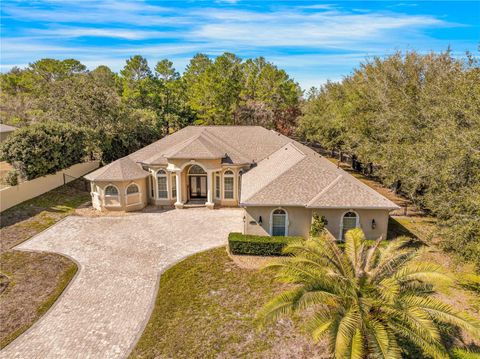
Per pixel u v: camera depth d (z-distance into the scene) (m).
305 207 20.64
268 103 68.19
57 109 40.59
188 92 72.94
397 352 9.45
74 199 32.03
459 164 15.75
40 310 16.14
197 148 29.05
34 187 31.00
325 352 12.40
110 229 25.30
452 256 15.06
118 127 41.22
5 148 30.72
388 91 29.72
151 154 31.72
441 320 9.88
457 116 18.28
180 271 19.05
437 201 17.25
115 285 18.03
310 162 23.55
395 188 34.03
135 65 64.00
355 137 33.25
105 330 14.68
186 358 12.73
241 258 20.11
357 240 13.14
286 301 10.59
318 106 54.81
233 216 27.81
